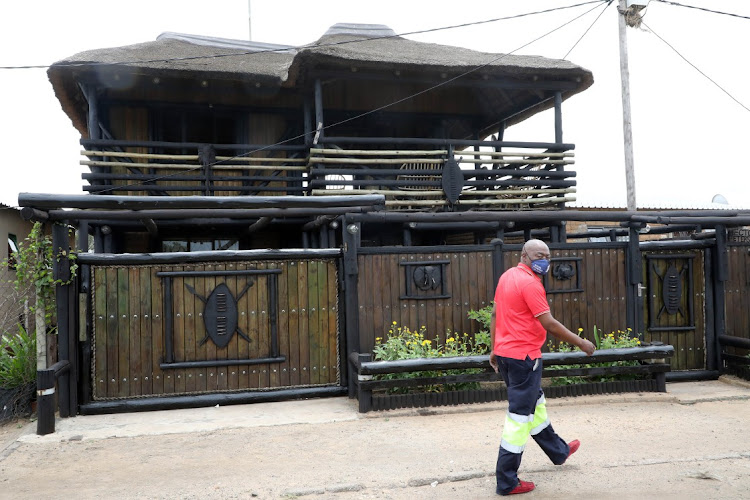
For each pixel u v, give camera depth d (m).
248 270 7.70
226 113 12.09
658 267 9.09
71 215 6.88
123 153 10.25
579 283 8.62
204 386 7.55
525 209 11.30
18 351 7.52
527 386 4.36
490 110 13.26
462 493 4.38
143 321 7.43
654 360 7.79
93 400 7.27
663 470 4.78
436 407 6.98
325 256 7.89
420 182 10.62
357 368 7.10
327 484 4.61
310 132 11.21
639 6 14.71
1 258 13.60
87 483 4.81
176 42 12.17
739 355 8.83
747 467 4.85
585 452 5.28
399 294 8.08
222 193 11.76
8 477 5.01
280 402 7.66
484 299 8.28
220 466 5.17
